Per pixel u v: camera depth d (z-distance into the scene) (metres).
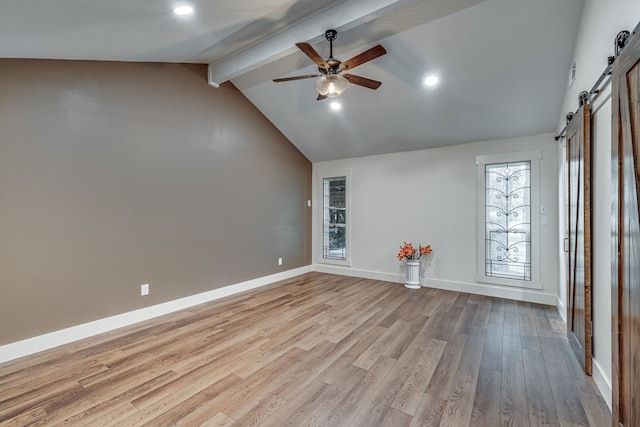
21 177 2.54
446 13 2.70
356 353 2.59
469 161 4.51
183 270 3.77
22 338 2.53
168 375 2.24
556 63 2.98
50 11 1.75
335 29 2.73
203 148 4.02
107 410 1.85
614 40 1.76
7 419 1.76
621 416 1.51
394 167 5.18
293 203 5.60
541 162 4.00
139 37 2.51
